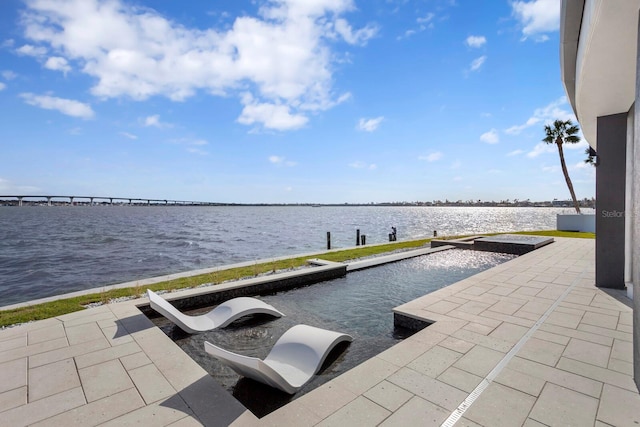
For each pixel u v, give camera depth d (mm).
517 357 3510
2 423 2598
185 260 14422
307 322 5527
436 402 2725
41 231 30016
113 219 53531
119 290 7359
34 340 4227
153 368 3471
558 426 2420
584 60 4164
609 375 3125
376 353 4262
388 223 45438
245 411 2691
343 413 2590
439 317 4766
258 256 15523
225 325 5168
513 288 6363
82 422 2594
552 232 19188
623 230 6230
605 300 5547
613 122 6312
